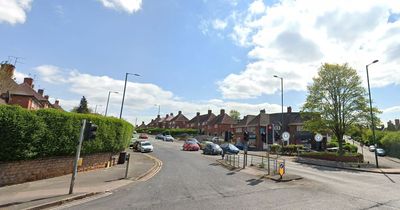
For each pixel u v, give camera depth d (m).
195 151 41.91
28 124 13.32
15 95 33.72
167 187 13.53
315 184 15.40
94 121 18.81
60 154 15.87
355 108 32.22
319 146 50.62
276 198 11.34
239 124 69.38
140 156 30.48
